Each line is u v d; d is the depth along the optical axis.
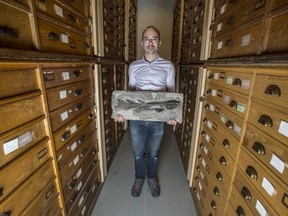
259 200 0.60
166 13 3.16
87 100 1.17
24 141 0.59
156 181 1.52
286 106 0.50
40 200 0.70
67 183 0.90
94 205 1.34
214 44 1.12
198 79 1.36
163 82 1.27
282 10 0.52
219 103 1.01
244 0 0.75
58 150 0.81
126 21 2.38
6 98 0.51
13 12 0.52
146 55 1.27
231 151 0.83
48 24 0.70
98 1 1.24
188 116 1.78
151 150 1.39
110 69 1.75
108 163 1.76
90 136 1.25
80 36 1.02
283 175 0.50
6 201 0.52
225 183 0.88
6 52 0.45
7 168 0.52
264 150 0.59
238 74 0.79
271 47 0.58
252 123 0.67
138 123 1.29
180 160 1.98
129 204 1.36
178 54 2.59
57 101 0.79
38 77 0.65
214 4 1.13
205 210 1.14
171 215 1.28
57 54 0.72
